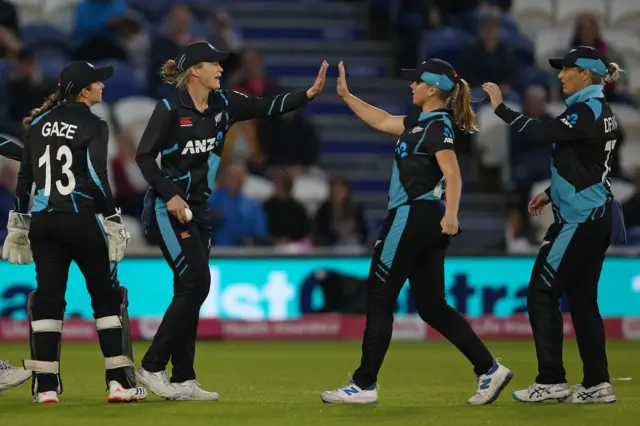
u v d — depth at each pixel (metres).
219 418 23.05
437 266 25.45
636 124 64.56
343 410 24.47
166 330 25.77
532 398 26.11
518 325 50.50
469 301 50.41
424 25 67.12
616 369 36.75
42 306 25.34
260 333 49.97
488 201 61.03
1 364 26.89
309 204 58.72
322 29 70.50
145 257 49.25
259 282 50.16
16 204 26.00
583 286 26.36
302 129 59.50
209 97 26.20
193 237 25.81
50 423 22.22
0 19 63.72
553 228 26.27
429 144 24.72
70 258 25.52
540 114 60.06
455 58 66.00
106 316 25.67
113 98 61.62
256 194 57.75
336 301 50.47
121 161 55.06
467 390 30.52
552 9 71.50
